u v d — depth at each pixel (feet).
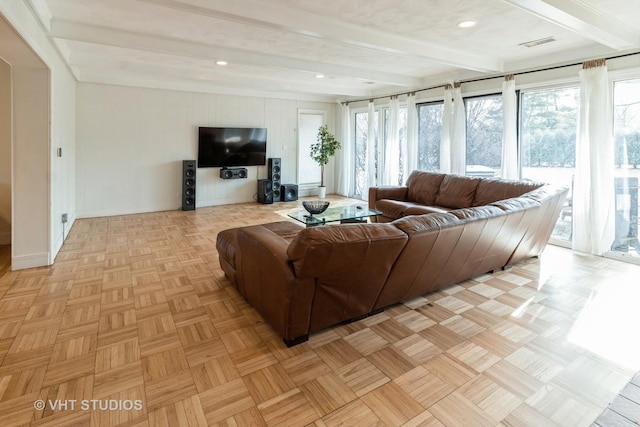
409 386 5.90
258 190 24.63
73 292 9.45
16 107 10.74
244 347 7.00
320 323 7.27
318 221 12.98
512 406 5.45
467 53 13.94
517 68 15.03
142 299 9.10
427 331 7.66
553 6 8.31
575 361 6.60
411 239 7.13
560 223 14.75
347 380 6.04
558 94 14.32
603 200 12.72
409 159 20.74
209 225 17.71
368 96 24.06
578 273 11.19
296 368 6.36
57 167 12.84
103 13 10.19
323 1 9.13
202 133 22.21
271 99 25.02
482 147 17.47
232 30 11.59
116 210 20.21
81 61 15.14
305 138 26.89
